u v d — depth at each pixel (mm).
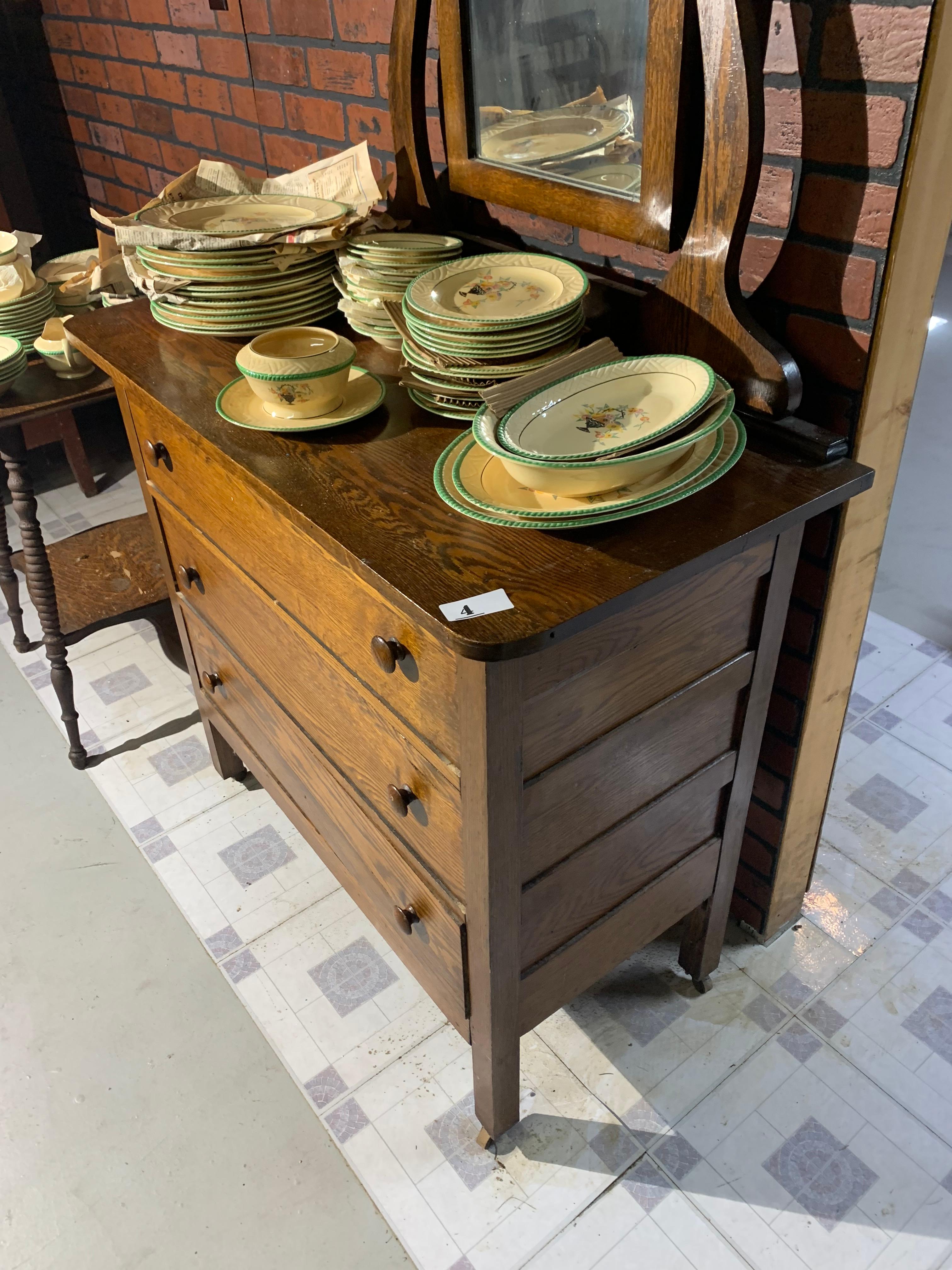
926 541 2652
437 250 1348
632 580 888
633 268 1326
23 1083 1518
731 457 982
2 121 2838
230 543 1379
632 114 1129
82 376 1880
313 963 1673
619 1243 1299
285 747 1535
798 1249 1285
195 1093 1496
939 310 4023
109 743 2131
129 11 2186
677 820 1288
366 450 1124
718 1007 1573
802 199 1078
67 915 1772
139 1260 1310
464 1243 1307
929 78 923
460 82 1344
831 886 1764
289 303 1403
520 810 1013
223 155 2170
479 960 1140
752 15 951
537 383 1076
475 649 820
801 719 1391
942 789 1955
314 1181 1383
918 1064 1487
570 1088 1472
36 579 1839
